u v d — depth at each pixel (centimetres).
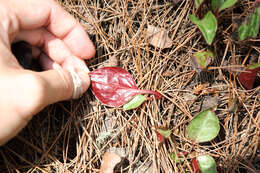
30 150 40
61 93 36
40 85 34
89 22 42
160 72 41
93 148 40
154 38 41
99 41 42
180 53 42
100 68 40
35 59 41
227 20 41
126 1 42
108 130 40
